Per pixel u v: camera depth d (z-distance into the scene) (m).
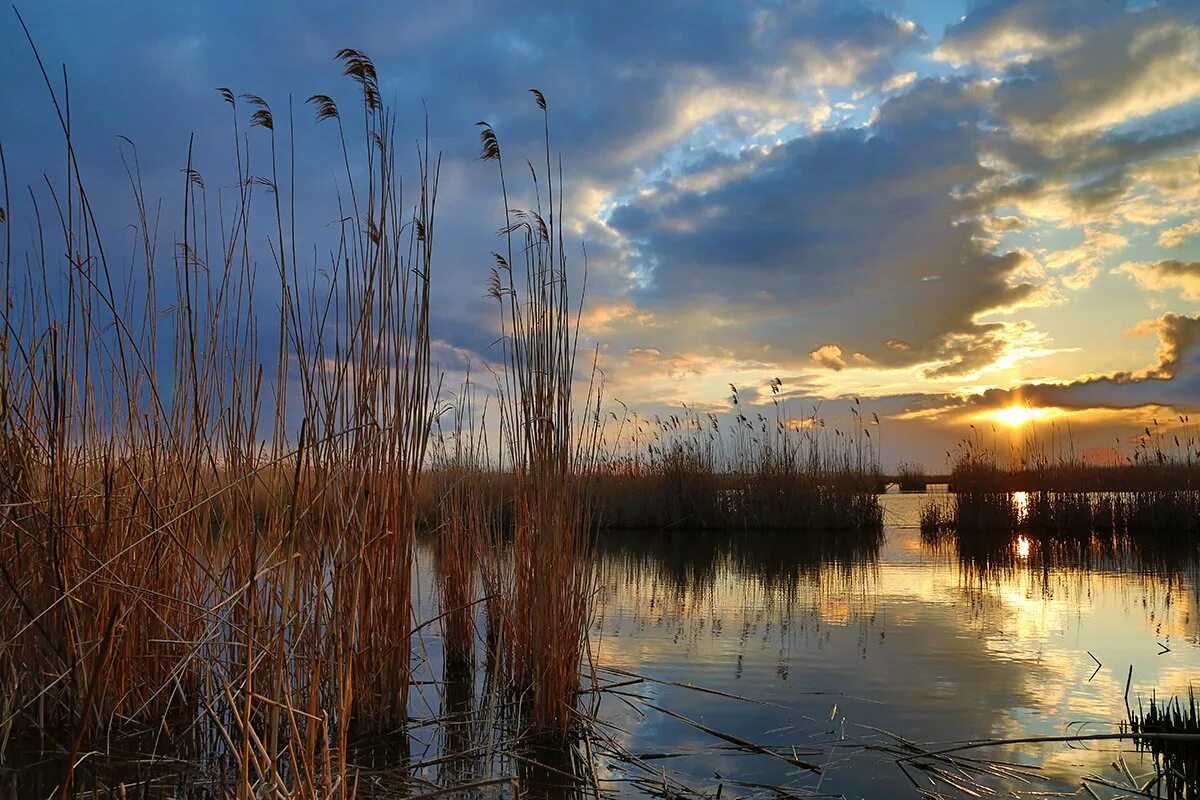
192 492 4.97
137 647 4.91
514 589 6.32
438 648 7.37
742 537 17.77
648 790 4.22
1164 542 16.39
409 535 5.17
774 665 6.79
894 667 6.71
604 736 5.02
